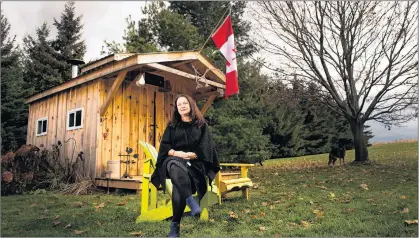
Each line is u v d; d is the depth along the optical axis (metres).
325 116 20.02
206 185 2.88
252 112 14.12
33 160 7.14
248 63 13.48
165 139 2.90
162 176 2.79
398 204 4.27
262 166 13.49
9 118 13.70
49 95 8.99
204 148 2.88
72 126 7.94
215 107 12.52
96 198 5.52
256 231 3.12
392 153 14.29
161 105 8.79
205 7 14.98
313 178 7.81
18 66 15.11
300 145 19.66
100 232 3.13
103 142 7.21
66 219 3.75
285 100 12.58
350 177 7.70
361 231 3.02
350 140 21.47
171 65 8.02
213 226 3.30
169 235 2.66
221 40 7.78
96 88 7.39
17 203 5.05
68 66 17.53
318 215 3.71
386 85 10.91
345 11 11.20
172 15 12.55
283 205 4.44
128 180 6.12
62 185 6.71
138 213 4.04
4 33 14.84
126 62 6.50
